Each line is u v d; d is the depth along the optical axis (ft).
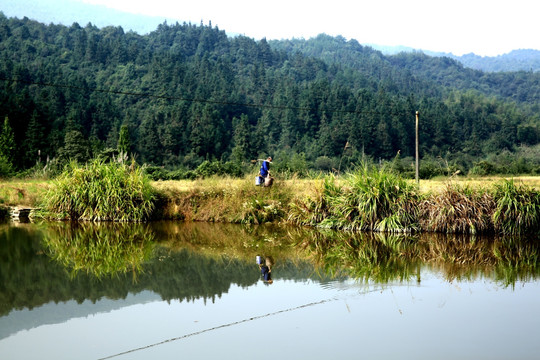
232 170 131.64
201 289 38.65
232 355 26.63
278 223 69.41
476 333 29.35
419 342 28.14
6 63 425.28
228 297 36.65
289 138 428.15
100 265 46.14
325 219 65.98
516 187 60.85
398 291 37.96
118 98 459.73
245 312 33.40
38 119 278.26
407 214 61.57
